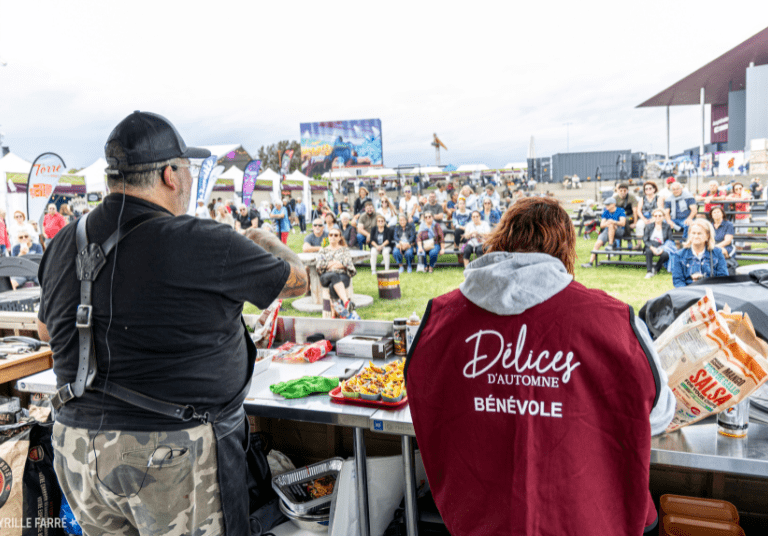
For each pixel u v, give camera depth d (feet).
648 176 82.33
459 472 3.23
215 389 4.11
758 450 4.37
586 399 2.97
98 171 40.50
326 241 26.02
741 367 4.21
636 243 32.86
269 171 67.00
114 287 3.81
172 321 3.82
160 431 3.85
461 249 33.58
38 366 7.74
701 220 17.81
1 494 6.19
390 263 34.40
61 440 4.06
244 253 4.08
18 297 10.32
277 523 6.66
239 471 4.46
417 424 3.46
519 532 2.96
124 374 3.84
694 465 4.35
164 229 3.88
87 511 4.14
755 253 29.96
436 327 3.39
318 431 8.18
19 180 33.35
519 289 3.11
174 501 3.97
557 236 3.39
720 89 92.12
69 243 4.10
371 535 6.35
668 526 5.98
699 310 4.47
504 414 3.09
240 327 4.48
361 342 7.81
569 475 2.95
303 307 23.84
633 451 2.92
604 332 2.95
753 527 6.40
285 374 7.12
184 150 4.32
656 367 2.94
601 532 2.95
